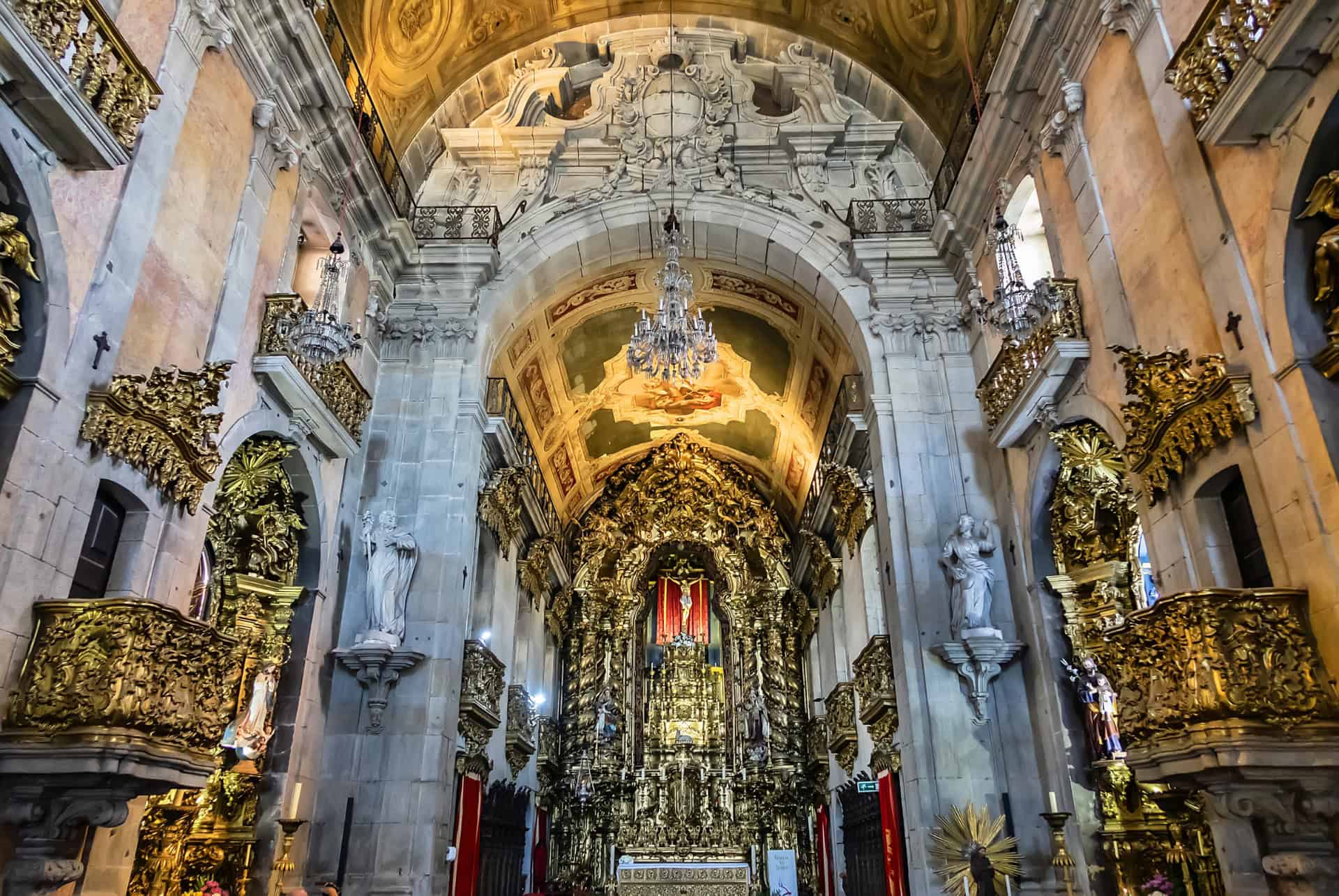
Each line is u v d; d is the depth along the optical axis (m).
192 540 8.20
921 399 13.24
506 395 15.45
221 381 8.96
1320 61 6.04
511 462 15.88
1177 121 7.73
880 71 15.16
